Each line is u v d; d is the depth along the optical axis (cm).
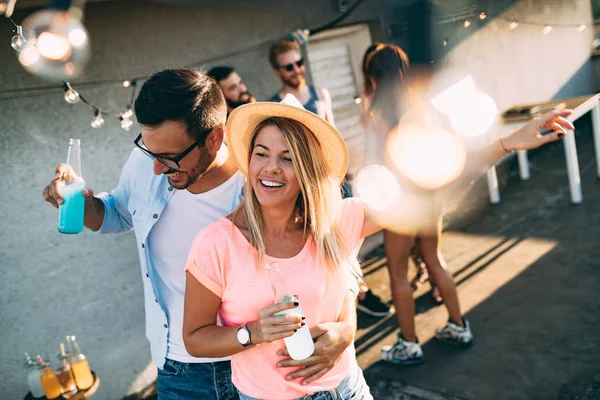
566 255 456
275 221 167
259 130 166
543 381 319
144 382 368
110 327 352
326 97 433
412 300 344
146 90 176
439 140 196
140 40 360
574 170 545
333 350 167
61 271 330
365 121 373
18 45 209
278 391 165
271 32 447
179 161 181
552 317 379
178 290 209
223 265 162
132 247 361
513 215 556
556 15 729
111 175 348
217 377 210
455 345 365
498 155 187
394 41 528
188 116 176
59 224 208
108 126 346
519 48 674
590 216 517
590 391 303
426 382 337
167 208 204
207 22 400
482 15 561
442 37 541
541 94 716
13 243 312
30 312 319
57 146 325
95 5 335
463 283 445
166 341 212
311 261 168
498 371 335
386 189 190
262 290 160
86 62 332
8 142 307
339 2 493
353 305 181
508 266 458
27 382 318
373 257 523
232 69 381
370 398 186
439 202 330
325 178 169
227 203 204
